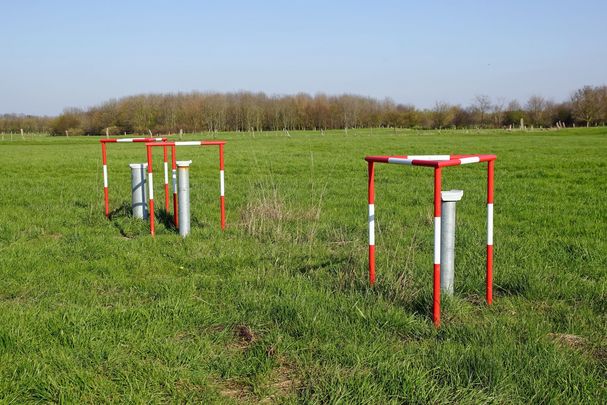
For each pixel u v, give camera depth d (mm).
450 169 21219
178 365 4371
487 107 90500
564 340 4820
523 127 80688
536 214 11078
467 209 11812
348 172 20688
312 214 10734
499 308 5633
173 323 5176
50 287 6410
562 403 3734
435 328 4984
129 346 4664
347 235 9117
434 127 93125
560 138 51469
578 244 8211
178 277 6867
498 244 8328
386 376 4051
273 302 5637
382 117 97875
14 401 3834
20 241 8922
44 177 19812
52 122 86812
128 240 8938
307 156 29500
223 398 3912
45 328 4926
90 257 7828
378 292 5906
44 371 4188
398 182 17266
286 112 92562
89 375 4145
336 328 5004
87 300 5938
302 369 4289
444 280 5641
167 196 10789
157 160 27812
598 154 28453
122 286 6480
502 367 4125
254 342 4840
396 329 5031
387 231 9422
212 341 4867
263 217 9969
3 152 37219
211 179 18438
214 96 94875
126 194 14594
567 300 5859
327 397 3887
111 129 86500
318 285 6375
